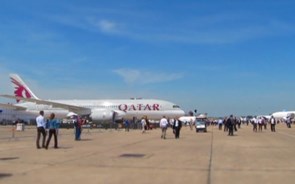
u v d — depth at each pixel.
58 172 12.90
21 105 75.88
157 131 52.28
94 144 26.09
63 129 60.72
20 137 33.72
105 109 66.12
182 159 16.95
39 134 22.34
